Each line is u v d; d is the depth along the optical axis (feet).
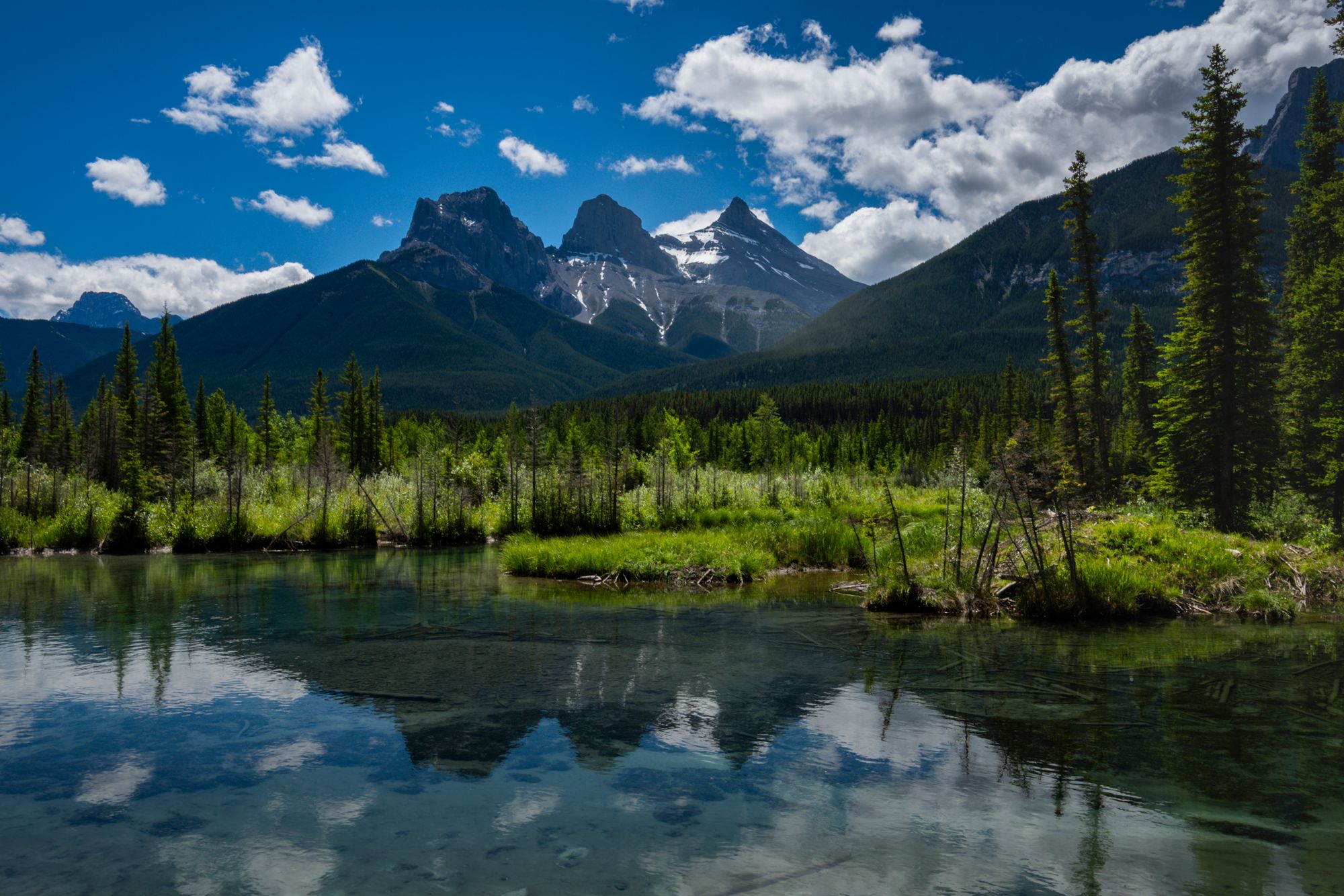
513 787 17.02
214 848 13.92
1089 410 112.37
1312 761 18.47
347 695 24.95
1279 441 88.02
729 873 12.79
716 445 297.74
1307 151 112.47
